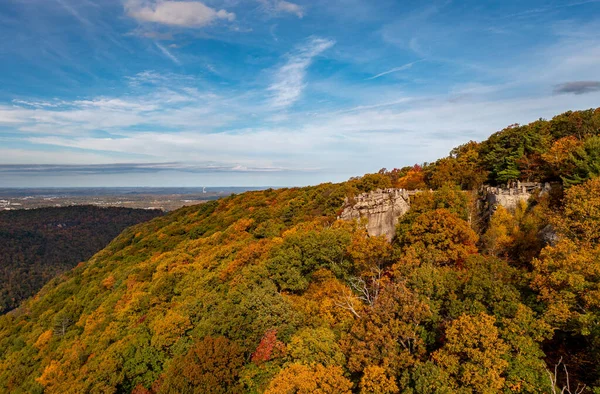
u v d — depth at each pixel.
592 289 23.62
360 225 53.09
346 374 27.83
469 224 43.75
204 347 32.97
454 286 29.42
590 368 23.53
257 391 30.84
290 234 56.00
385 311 28.34
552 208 39.28
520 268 34.59
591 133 47.06
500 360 21.89
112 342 49.81
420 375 23.16
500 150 56.28
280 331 34.66
